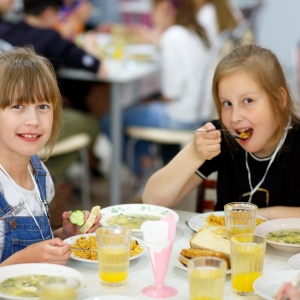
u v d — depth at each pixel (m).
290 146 2.35
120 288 1.68
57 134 2.10
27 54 1.98
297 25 7.13
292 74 5.51
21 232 1.95
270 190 2.38
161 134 4.77
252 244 1.63
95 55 4.91
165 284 1.71
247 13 6.74
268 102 2.22
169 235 1.63
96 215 2.05
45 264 1.72
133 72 4.70
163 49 4.71
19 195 1.97
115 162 4.71
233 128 2.25
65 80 5.27
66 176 5.46
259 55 2.23
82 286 1.65
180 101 4.72
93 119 4.75
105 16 6.68
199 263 1.55
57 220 2.44
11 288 1.62
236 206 2.00
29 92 1.88
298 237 2.03
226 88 2.22
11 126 1.89
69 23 5.33
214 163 2.48
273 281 1.66
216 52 4.48
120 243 1.67
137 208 2.29
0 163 1.97
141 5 6.67
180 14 4.71
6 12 4.98
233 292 1.65
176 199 2.40
